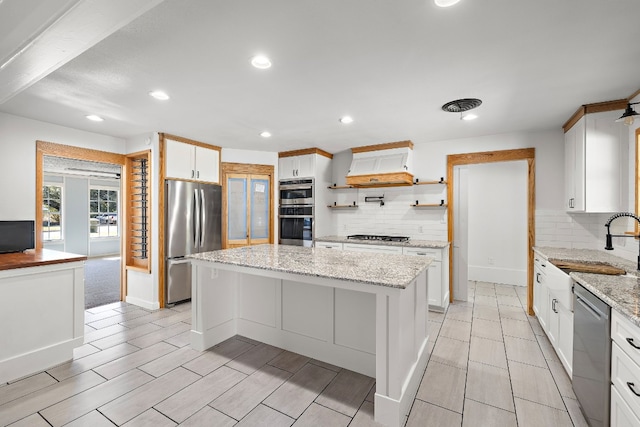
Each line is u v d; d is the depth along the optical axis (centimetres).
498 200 553
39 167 334
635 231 259
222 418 189
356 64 210
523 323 351
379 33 173
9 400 206
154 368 248
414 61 206
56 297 255
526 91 256
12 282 234
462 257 439
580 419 189
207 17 157
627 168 272
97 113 312
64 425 182
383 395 187
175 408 198
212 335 289
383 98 273
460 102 279
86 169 743
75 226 794
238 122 346
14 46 157
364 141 439
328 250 321
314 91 257
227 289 306
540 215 375
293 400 208
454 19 160
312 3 147
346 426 184
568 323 229
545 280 298
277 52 194
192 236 427
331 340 257
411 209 465
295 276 222
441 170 436
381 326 187
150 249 395
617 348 149
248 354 273
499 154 398
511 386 225
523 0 145
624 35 174
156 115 320
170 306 404
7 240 297
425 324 259
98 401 205
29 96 266
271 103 286
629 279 197
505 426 183
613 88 249
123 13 131
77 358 264
